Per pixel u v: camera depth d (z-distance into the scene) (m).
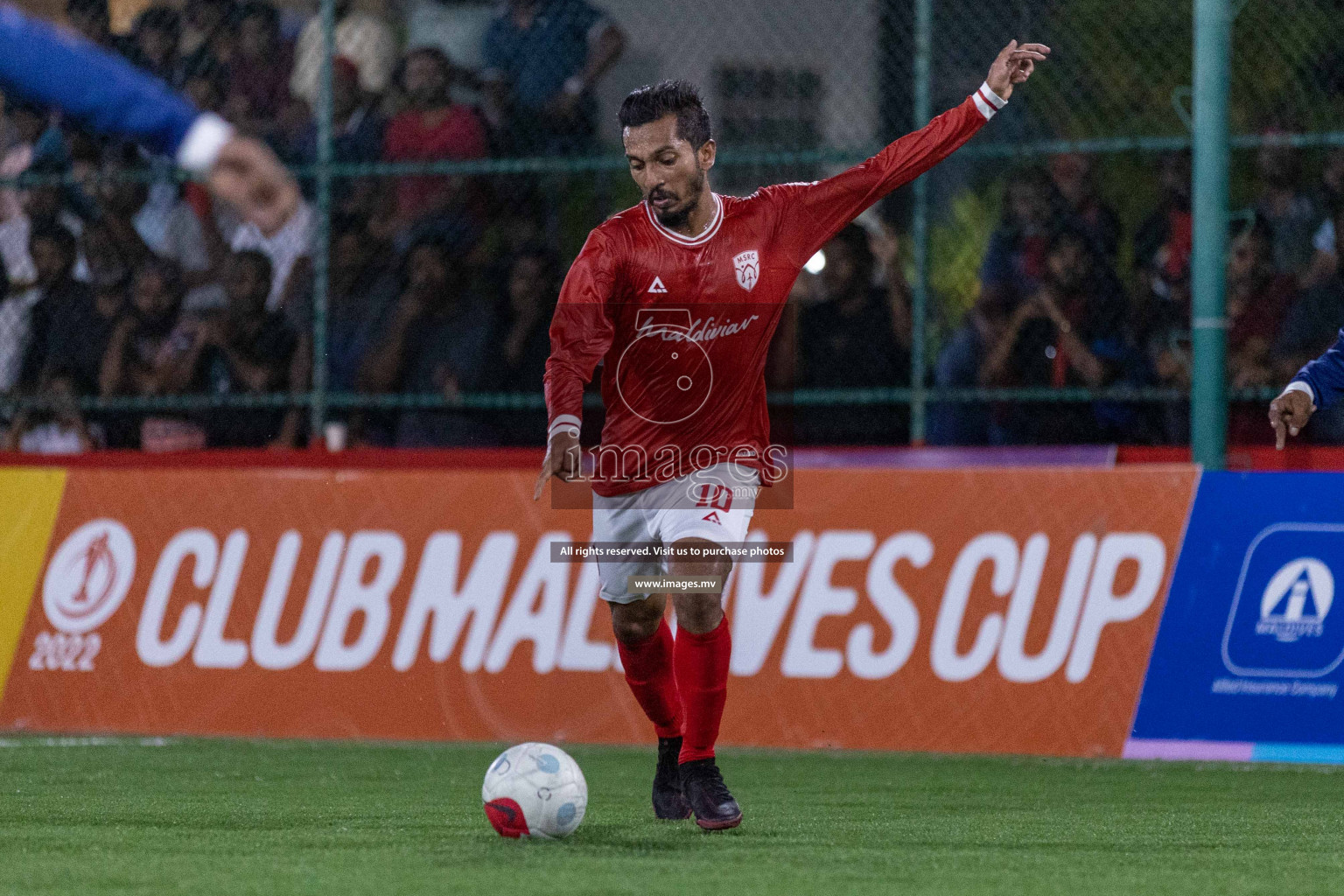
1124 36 24.92
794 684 21.83
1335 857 13.14
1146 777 19.14
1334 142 22.16
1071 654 20.91
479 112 27.22
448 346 26.62
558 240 26.61
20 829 14.48
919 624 21.55
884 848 13.38
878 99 25.50
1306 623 20.11
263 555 24.08
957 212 24.84
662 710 14.95
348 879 11.38
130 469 25.83
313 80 27.50
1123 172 24.48
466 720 22.80
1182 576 20.69
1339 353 15.54
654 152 13.70
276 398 26.36
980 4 25.05
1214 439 20.97
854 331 24.92
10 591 25.03
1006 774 19.52
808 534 22.20
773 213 14.49
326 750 22.06
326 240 26.28
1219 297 20.81
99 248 27.95
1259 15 23.88
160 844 13.38
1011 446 24.30
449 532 23.42
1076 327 24.47
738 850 13.06
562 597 22.78
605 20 26.97
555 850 12.94
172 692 24.00
